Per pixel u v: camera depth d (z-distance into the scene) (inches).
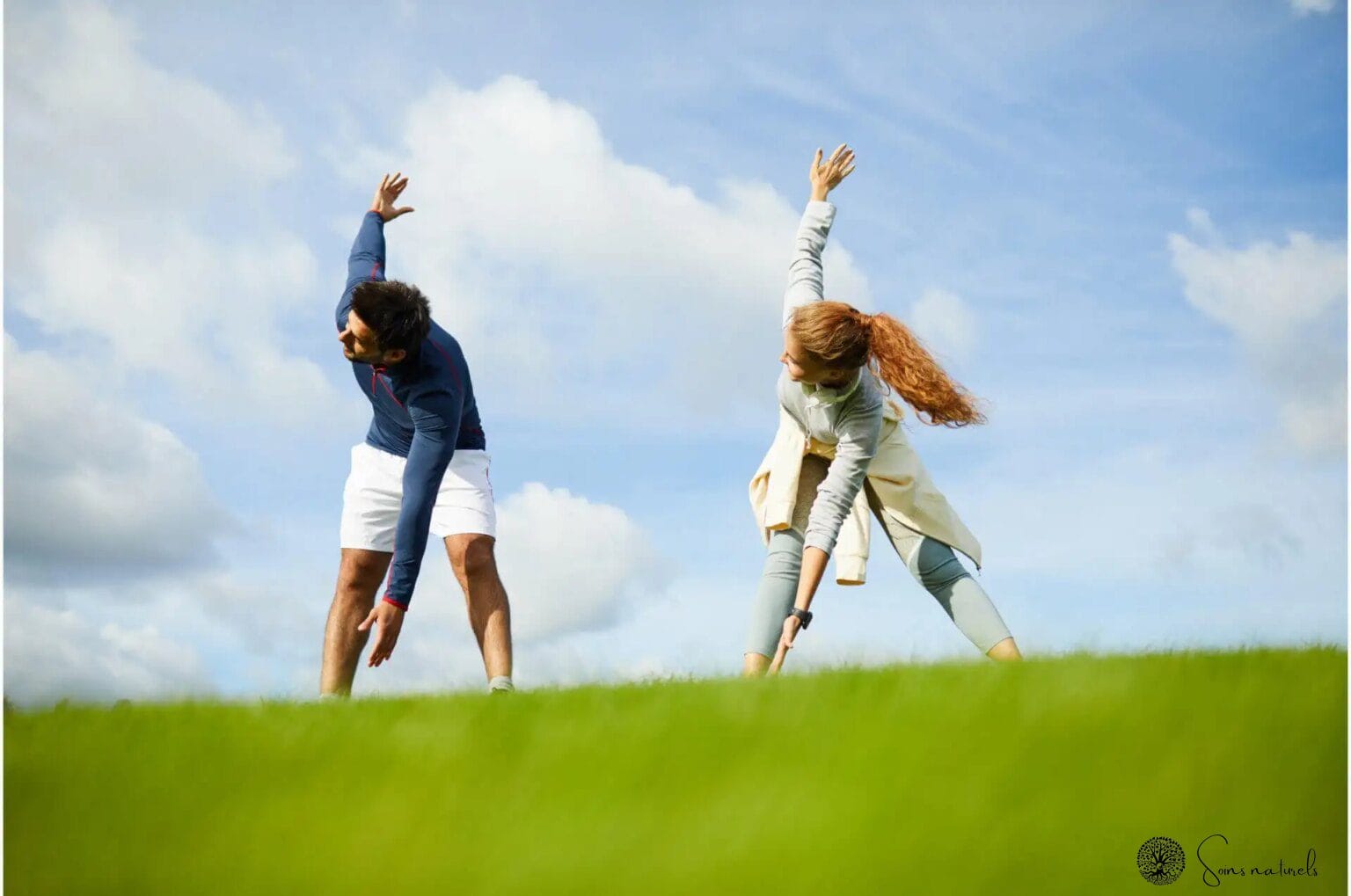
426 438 152.1
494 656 162.1
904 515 157.9
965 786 77.4
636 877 67.0
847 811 73.4
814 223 157.1
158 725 98.2
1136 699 91.4
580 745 86.0
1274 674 101.2
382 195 176.6
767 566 158.7
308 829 74.5
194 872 69.9
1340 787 79.7
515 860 69.0
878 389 151.1
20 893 68.3
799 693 97.6
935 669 108.0
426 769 83.5
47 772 85.7
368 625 148.8
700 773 80.3
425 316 148.5
